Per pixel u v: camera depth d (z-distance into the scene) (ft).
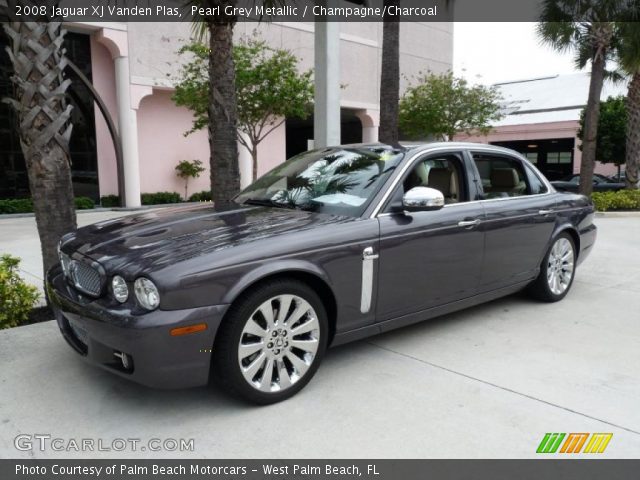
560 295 18.26
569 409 10.73
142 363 9.52
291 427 10.03
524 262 16.44
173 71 63.98
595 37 48.52
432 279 13.61
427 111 70.23
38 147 15.37
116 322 9.61
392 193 12.97
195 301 9.67
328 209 12.96
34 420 10.23
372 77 84.99
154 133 68.74
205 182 74.49
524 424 10.15
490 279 15.33
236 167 20.84
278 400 10.90
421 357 13.32
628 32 46.80
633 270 23.81
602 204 48.11
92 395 11.18
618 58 50.93
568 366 12.81
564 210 17.74
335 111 25.73
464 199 14.80
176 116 70.44
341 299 11.75
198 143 72.90
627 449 9.35
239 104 46.68
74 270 11.23
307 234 11.34
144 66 61.67
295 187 14.19
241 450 9.30
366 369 12.59
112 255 10.57
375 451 9.27
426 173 14.01
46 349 13.46
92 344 10.48
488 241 14.93
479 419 10.32
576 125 99.91
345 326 12.03
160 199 67.26
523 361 13.10
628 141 55.93
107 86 63.31
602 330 15.39
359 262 11.92
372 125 86.33
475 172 15.24
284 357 11.05
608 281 21.65
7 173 57.52
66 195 15.92
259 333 10.49
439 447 9.39
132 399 11.05
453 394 11.34
